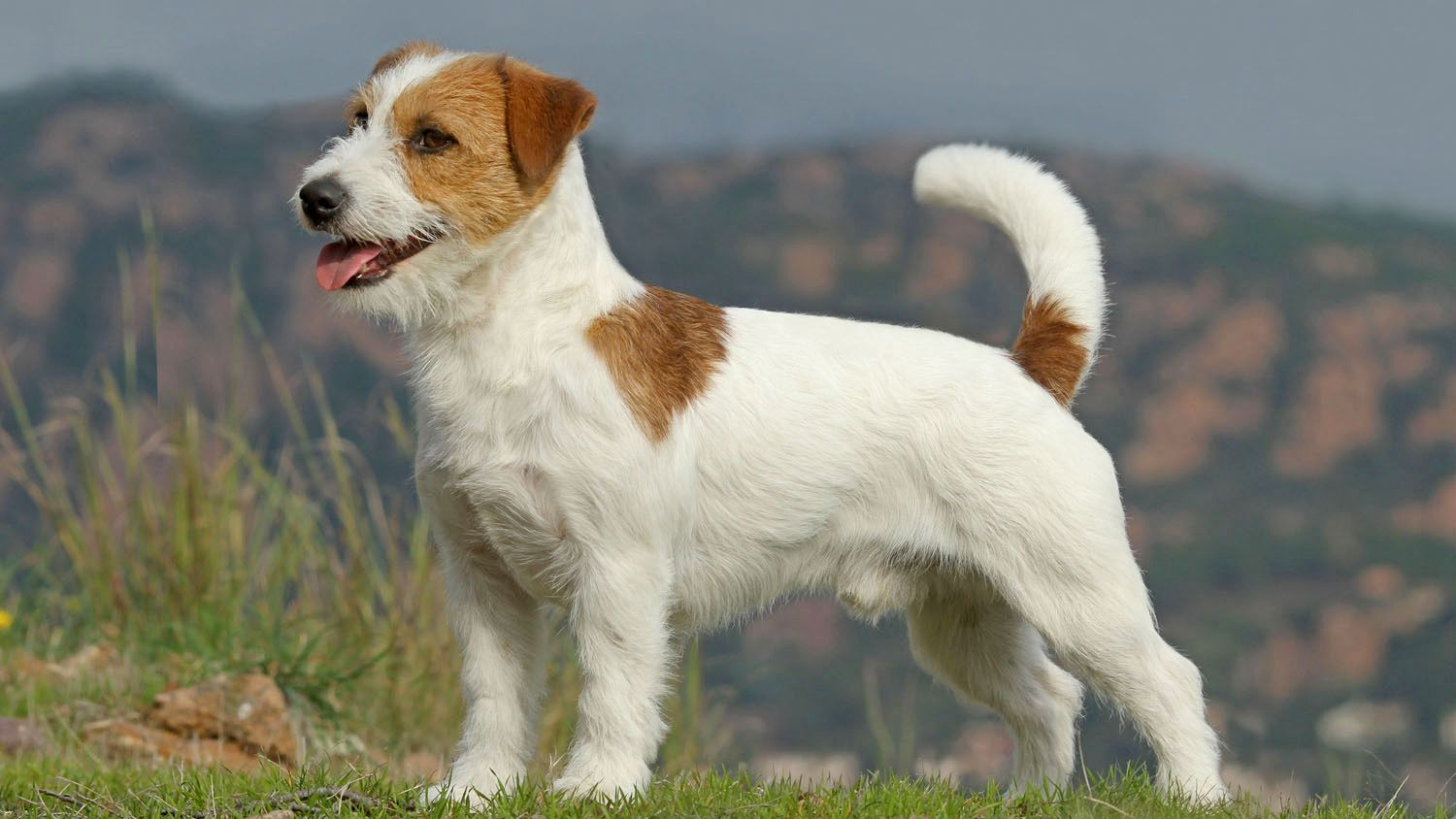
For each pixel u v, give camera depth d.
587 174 5.75
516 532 5.47
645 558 5.39
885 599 6.15
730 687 10.68
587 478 5.30
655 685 5.44
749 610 6.10
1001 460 5.87
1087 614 5.87
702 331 5.80
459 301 5.38
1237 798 5.81
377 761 7.55
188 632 8.49
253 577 9.15
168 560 9.02
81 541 9.12
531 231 5.39
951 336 6.23
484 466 5.39
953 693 6.79
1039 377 6.18
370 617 8.91
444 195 5.35
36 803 5.11
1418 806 6.21
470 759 5.64
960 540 5.94
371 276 5.38
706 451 5.67
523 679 5.80
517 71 5.54
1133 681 5.90
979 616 6.50
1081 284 6.37
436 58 5.70
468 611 5.73
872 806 5.11
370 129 5.52
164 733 7.20
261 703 7.35
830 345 5.97
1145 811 5.29
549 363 5.33
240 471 9.37
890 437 5.89
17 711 7.50
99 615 8.98
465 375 5.41
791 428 5.77
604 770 5.30
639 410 5.39
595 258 5.52
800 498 5.81
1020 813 5.24
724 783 5.45
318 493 9.38
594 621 5.37
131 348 9.51
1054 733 6.52
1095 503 5.89
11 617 8.88
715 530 5.77
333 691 8.26
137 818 4.93
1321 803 5.79
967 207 6.67
